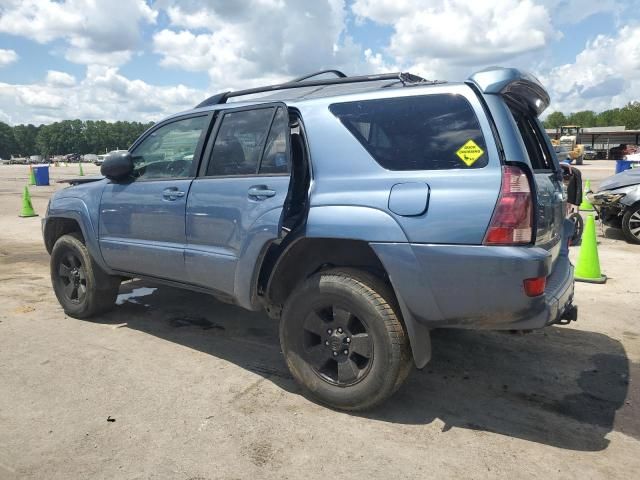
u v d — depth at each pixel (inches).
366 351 126.7
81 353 170.4
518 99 138.6
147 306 222.4
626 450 115.9
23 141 6122.1
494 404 136.8
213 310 217.2
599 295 234.5
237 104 156.9
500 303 111.5
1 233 424.5
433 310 118.1
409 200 117.6
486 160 113.3
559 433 123.0
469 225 111.6
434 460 112.1
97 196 187.9
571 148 1624.0
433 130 120.5
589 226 257.9
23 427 125.3
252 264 140.2
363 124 129.3
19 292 246.1
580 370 157.5
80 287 201.6
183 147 166.9
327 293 130.1
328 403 133.7
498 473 107.7
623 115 3956.7
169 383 148.6
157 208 166.1
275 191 136.8
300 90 156.3
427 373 154.9
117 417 129.7
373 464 110.8
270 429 124.4
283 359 166.7
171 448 116.6
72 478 106.4
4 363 162.4
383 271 130.6
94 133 6136.8
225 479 106.2
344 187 126.8
